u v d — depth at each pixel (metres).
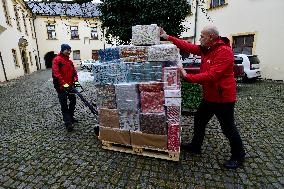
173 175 2.95
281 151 3.56
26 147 3.94
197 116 3.34
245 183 2.76
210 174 2.96
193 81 2.86
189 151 3.58
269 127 4.62
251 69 10.71
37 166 3.28
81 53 32.53
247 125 4.75
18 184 2.86
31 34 27.25
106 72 3.31
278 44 11.23
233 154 3.13
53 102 7.71
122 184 2.79
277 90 8.80
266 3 11.37
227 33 13.32
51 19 30.41
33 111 6.52
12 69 17.16
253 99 7.22
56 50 31.56
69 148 3.83
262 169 3.06
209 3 13.94
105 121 3.55
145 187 2.72
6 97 9.14
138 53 3.08
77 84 4.85
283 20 10.90
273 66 11.59
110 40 6.52
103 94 3.42
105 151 3.68
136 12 5.78
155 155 3.36
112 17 5.84
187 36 15.69
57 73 4.41
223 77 2.87
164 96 3.06
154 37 3.03
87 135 4.41
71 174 3.04
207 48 2.95
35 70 27.17
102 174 3.02
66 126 4.63
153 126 3.22
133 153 3.50
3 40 15.63
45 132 4.66
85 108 6.50
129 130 3.41
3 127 5.11
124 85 3.22
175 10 5.65
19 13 20.92
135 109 3.25
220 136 4.16
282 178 2.86
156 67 3.03
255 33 12.02
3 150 3.85
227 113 2.98
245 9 12.20
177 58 2.97
